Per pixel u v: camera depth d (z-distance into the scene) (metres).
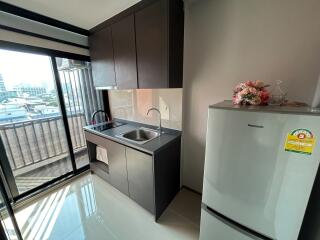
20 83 2.22
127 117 2.60
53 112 2.79
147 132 2.22
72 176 2.49
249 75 1.45
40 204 1.96
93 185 2.33
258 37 1.35
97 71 2.29
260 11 1.30
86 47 2.37
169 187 1.85
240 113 0.91
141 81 1.71
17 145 2.50
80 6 1.61
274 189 0.88
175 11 1.46
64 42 2.10
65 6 1.60
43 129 2.73
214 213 1.18
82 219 1.74
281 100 1.14
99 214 1.80
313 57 1.16
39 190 2.14
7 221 1.36
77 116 3.11
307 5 1.12
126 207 1.90
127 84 1.87
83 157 3.15
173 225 1.63
